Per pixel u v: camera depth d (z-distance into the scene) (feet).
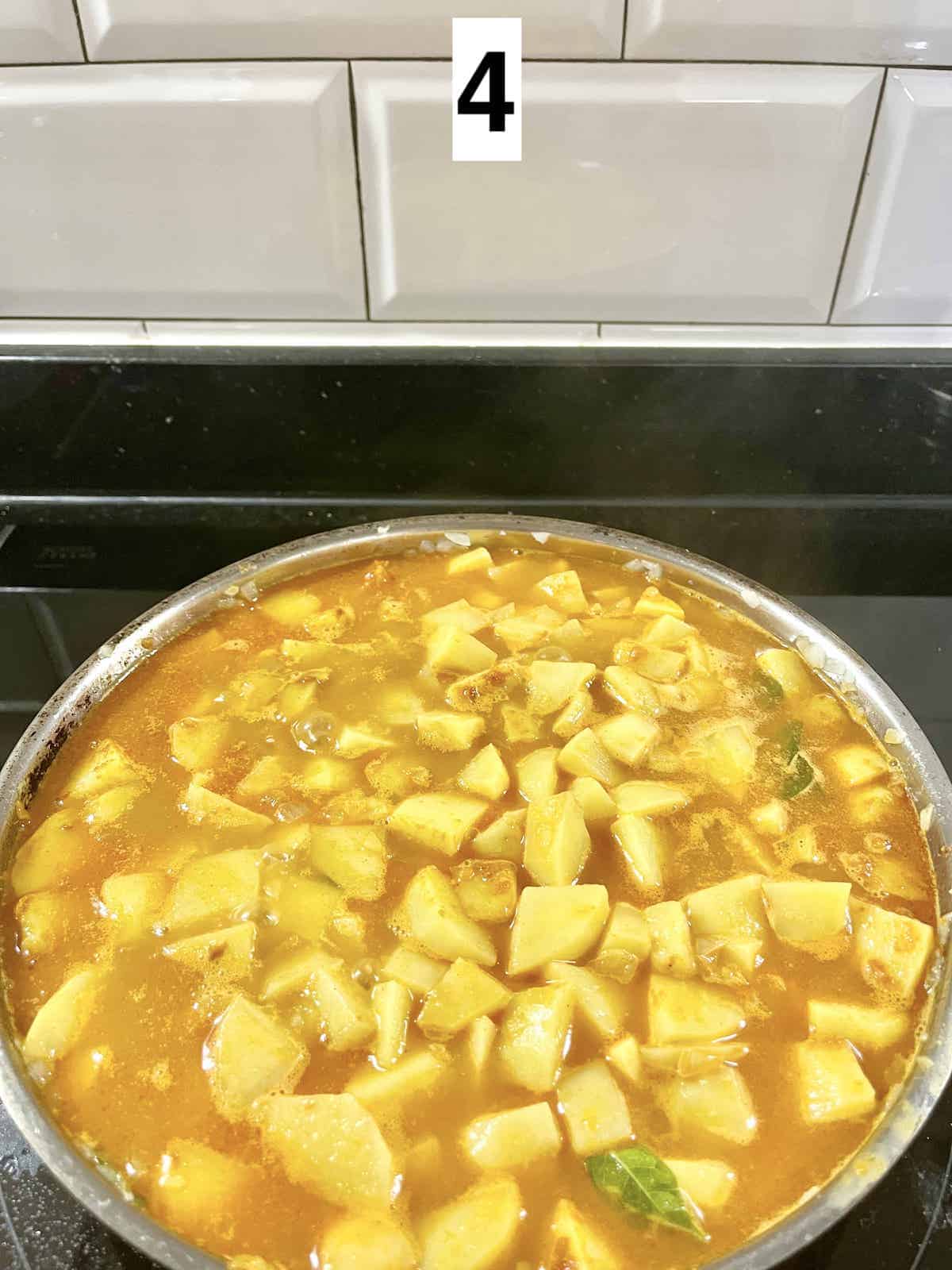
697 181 1.29
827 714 1.12
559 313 1.41
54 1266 0.77
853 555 1.47
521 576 1.32
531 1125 0.79
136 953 0.89
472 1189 0.77
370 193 1.30
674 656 1.18
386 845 0.98
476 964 0.89
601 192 1.30
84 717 1.11
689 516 1.51
